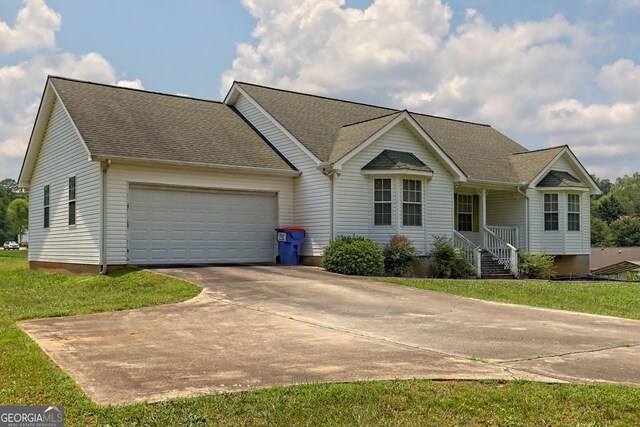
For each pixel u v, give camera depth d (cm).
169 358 731
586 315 1220
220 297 1262
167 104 2220
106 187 1717
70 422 504
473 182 2269
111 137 1777
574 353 815
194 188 1888
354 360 734
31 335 865
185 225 1872
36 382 608
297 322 1009
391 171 1973
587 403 582
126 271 1647
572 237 2533
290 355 758
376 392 591
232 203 1973
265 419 523
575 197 2567
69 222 1947
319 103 2488
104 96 2069
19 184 2408
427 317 1109
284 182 2072
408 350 804
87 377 637
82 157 1861
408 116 2075
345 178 1961
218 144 2023
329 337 884
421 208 2073
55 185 2098
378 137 1997
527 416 552
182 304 1180
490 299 1427
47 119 2177
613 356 800
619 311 1366
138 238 1780
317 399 567
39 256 2255
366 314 1119
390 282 1617
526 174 2498
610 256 4525
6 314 1070
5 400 554
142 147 1791
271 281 1520
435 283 1645
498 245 2319
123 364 697
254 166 1955
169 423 507
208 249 1916
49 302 1265
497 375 674
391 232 2005
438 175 2175
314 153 1969
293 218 2086
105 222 1712
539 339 915
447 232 2183
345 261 1778
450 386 622
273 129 2189
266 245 2044
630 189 11831
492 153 2692
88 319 1020
